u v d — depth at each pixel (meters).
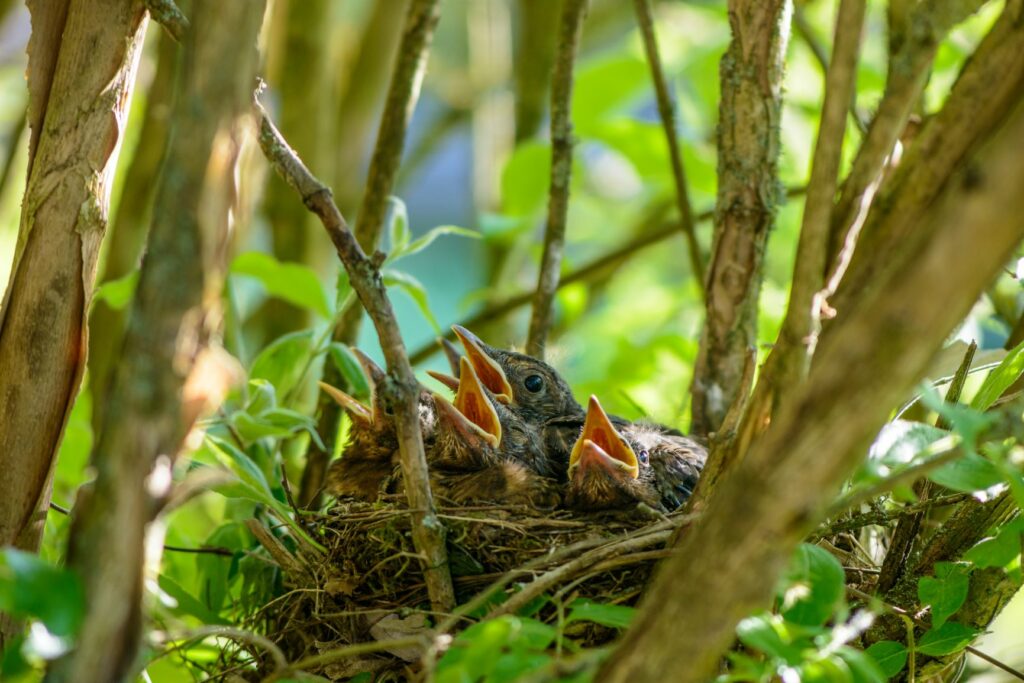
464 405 6.07
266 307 8.03
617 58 9.00
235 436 5.57
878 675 3.13
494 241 9.01
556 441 6.50
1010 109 3.10
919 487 4.73
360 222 6.21
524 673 3.08
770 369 3.23
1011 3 3.10
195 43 2.66
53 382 3.81
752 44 4.98
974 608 4.29
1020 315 5.88
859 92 7.77
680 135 8.52
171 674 5.41
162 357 2.63
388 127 6.24
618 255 7.97
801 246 3.00
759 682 3.08
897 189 3.22
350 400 5.91
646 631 2.75
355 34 9.61
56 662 2.78
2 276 8.87
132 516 2.64
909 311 2.42
